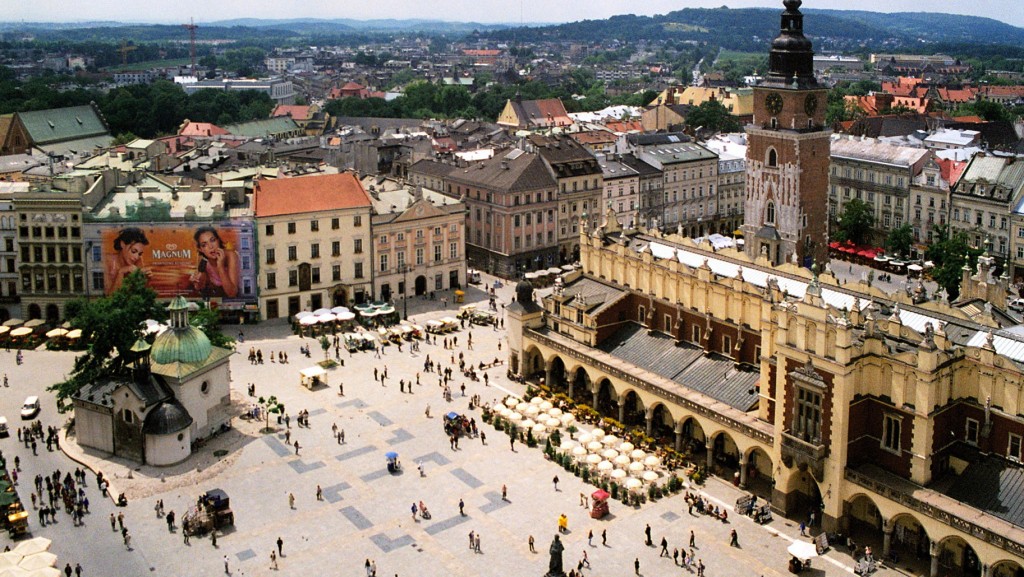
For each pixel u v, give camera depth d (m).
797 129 173.12
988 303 108.62
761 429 108.19
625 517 107.50
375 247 184.75
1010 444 94.38
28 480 115.88
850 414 98.00
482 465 120.00
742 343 121.31
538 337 141.88
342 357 158.00
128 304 131.25
